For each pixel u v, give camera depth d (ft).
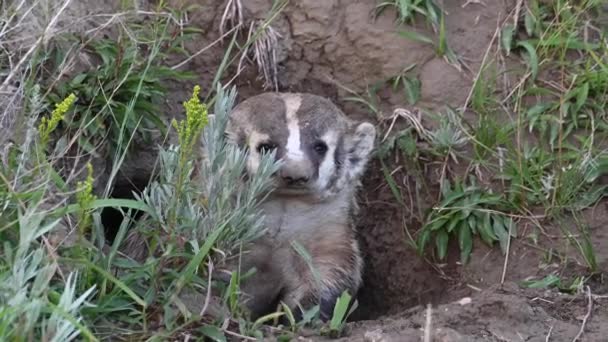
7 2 27.84
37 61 26.81
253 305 30.04
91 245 22.12
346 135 30.48
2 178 21.27
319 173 28.99
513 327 23.88
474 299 25.17
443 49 32.96
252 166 28.35
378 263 34.14
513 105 31.81
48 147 28.17
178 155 23.63
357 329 23.93
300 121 29.12
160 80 32.83
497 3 33.42
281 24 34.58
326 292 29.96
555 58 32.04
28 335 18.38
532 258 29.09
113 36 31.37
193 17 34.27
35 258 19.89
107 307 21.48
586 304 25.91
